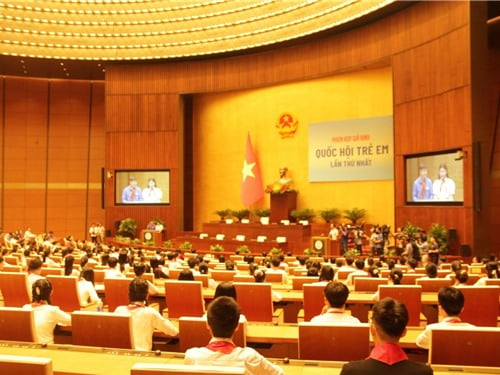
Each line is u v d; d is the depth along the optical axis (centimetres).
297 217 2328
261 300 662
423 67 1889
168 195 2670
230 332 331
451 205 1736
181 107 2719
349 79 2325
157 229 2555
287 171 2488
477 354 386
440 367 345
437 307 760
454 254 1683
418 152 1908
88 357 381
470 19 1659
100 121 3114
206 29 2439
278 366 342
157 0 2283
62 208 3047
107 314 449
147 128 2705
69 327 600
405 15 1984
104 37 2552
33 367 289
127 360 373
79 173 3081
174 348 588
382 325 271
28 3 2248
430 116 1848
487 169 1628
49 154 3048
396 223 2003
